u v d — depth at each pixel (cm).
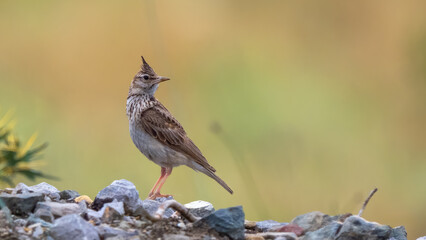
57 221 634
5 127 798
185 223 712
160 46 1232
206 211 790
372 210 1550
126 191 751
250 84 2016
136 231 664
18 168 788
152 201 775
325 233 704
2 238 618
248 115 1897
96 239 634
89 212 704
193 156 1025
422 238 792
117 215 700
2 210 658
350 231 696
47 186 802
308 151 1653
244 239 686
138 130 1034
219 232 684
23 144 866
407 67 2011
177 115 1186
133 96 1050
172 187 1356
